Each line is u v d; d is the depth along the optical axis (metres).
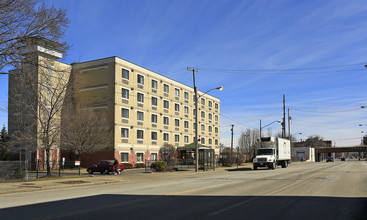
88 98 46.34
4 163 22.48
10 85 36.62
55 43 19.73
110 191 15.40
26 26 18.00
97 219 8.39
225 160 48.50
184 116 63.16
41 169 38.53
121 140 45.34
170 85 58.81
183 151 61.16
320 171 32.78
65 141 30.45
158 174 30.27
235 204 10.77
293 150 105.88
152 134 52.81
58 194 14.42
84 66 47.03
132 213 9.22
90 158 45.03
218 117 79.25
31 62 19.62
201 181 20.89
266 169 39.66
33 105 25.70
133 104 48.41
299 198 12.22
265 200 11.70
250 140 81.00
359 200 11.70
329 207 10.18
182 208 10.03
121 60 46.34
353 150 115.56
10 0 16.70
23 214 9.15
